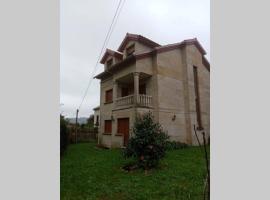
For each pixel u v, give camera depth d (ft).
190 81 55.72
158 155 26.99
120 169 27.71
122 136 49.73
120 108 52.34
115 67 54.90
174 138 49.90
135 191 18.85
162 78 50.44
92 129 84.23
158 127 29.78
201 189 18.70
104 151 46.88
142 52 53.26
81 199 17.46
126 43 58.49
